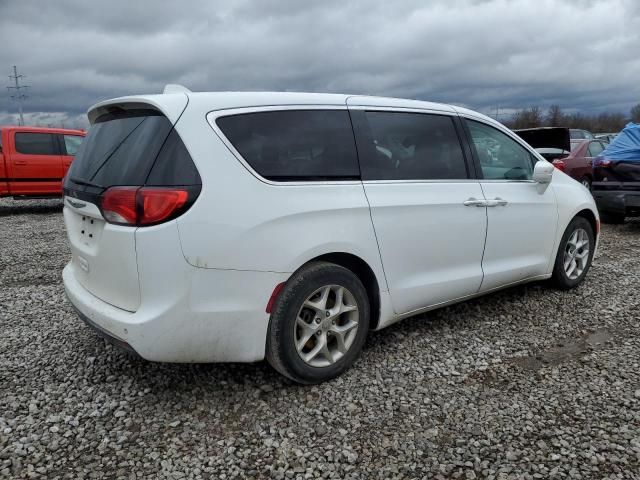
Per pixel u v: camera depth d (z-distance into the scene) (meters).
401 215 3.39
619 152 8.40
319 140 3.15
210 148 2.72
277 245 2.82
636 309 4.45
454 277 3.78
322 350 3.12
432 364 3.44
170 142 2.68
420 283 3.57
